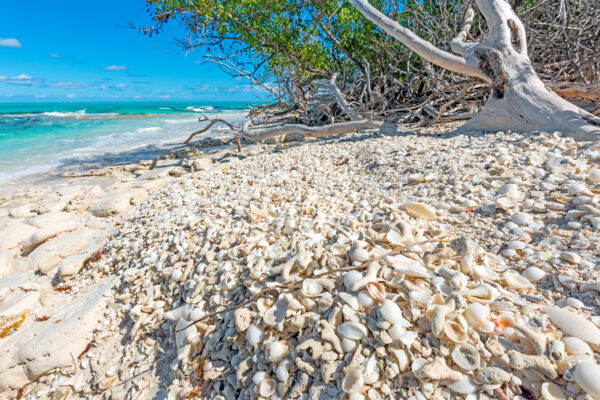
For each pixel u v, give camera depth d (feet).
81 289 9.21
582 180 7.05
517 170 8.43
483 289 4.76
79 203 15.70
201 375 5.62
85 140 39.34
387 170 11.53
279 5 26.23
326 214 8.59
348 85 31.27
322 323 4.85
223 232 8.23
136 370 6.25
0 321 8.14
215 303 6.43
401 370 4.21
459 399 3.85
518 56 13.65
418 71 24.30
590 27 17.43
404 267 5.37
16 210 15.21
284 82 34.65
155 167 22.93
